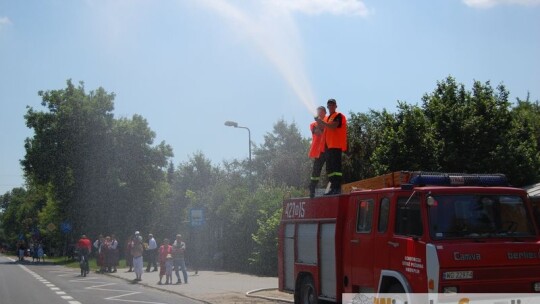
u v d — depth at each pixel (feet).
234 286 68.54
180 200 149.69
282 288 44.06
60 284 78.23
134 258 83.05
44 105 176.04
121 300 56.39
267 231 83.76
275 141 224.12
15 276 97.35
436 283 27.86
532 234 30.81
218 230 105.91
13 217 405.59
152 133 180.45
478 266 28.32
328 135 40.34
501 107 67.87
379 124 93.45
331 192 39.52
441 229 29.43
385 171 67.05
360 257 34.35
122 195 174.40
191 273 93.09
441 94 71.87
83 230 174.50
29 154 173.27
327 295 37.60
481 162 64.95
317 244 38.83
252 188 157.17
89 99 176.24
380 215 33.06
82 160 173.47
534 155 66.95
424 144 65.82
